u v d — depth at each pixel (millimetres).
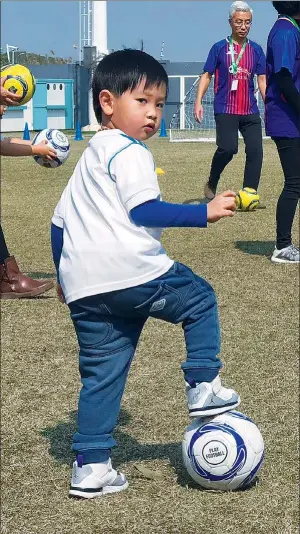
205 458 2723
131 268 2611
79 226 2682
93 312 2689
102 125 2820
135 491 2799
